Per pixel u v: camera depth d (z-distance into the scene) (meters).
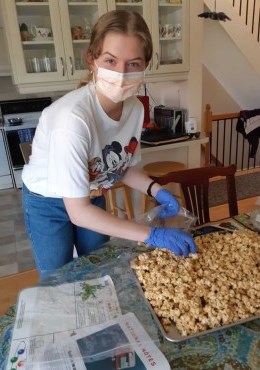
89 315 0.75
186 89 2.47
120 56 0.82
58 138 0.82
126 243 1.07
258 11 3.29
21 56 2.02
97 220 0.87
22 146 2.17
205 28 3.55
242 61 3.78
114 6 2.08
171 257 0.92
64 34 2.06
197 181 1.38
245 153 4.67
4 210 3.26
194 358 0.64
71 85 2.18
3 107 3.80
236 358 0.64
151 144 2.24
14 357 0.63
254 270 0.85
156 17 2.19
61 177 0.83
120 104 1.01
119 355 0.64
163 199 1.16
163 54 2.38
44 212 1.12
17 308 0.77
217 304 0.74
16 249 2.45
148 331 0.70
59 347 0.66
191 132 2.43
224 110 4.46
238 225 1.15
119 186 2.21
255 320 0.73
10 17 1.93
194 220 1.15
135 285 0.85
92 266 0.95
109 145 1.04
